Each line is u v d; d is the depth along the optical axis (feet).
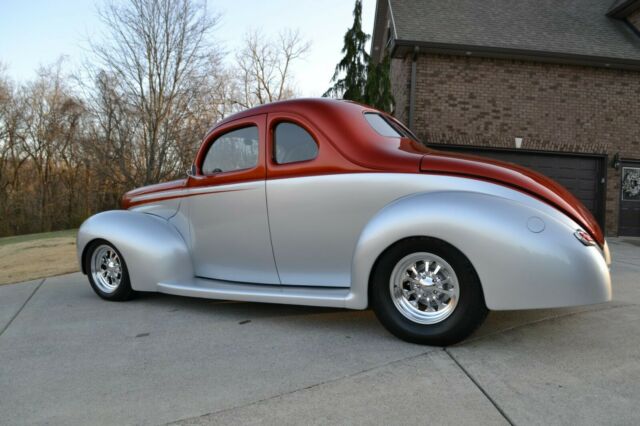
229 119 12.66
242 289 11.68
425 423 6.41
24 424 6.82
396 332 9.65
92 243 14.73
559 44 35.04
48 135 99.50
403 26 35.19
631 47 35.70
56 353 9.82
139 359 9.28
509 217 8.63
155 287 13.25
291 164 11.25
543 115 34.58
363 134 10.77
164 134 62.13
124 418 6.89
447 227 8.82
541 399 7.02
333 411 6.84
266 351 9.48
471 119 34.06
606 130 35.14
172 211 14.01
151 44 61.82
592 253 8.61
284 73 100.78
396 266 9.59
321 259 11.01
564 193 9.73
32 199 103.35
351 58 31.86
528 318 11.29
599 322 10.98
